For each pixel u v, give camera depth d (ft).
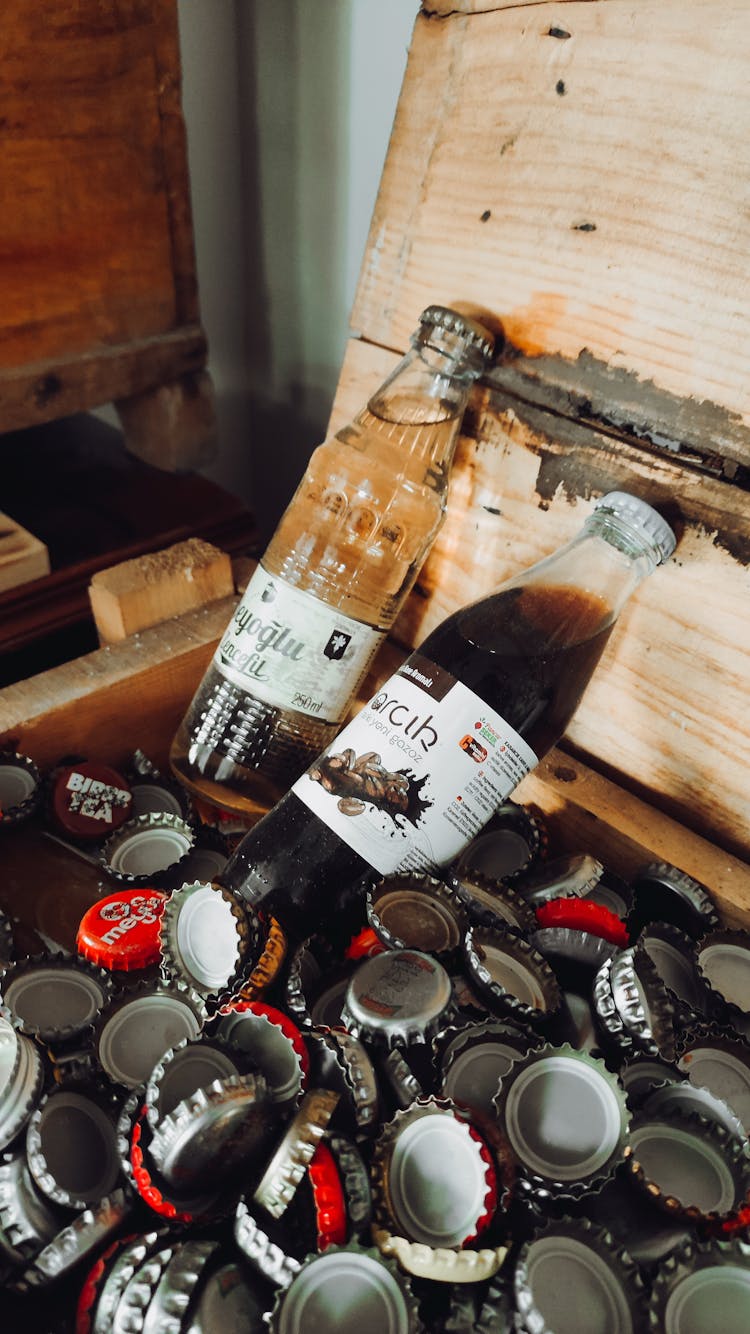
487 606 1.06
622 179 0.97
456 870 0.97
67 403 1.53
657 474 0.98
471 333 1.05
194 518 1.60
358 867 0.93
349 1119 0.80
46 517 1.59
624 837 1.03
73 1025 0.88
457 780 0.89
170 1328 0.68
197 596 1.27
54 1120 0.79
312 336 1.78
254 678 1.06
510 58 1.03
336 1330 0.68
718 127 0.90
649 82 0.93
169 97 1.45
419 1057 0.86
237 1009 0.83
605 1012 0.85
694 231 0.93
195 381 1.68
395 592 1.21
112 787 1.13
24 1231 0.75
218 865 1.08
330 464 1.21
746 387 0.92
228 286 1.87
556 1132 0.78
